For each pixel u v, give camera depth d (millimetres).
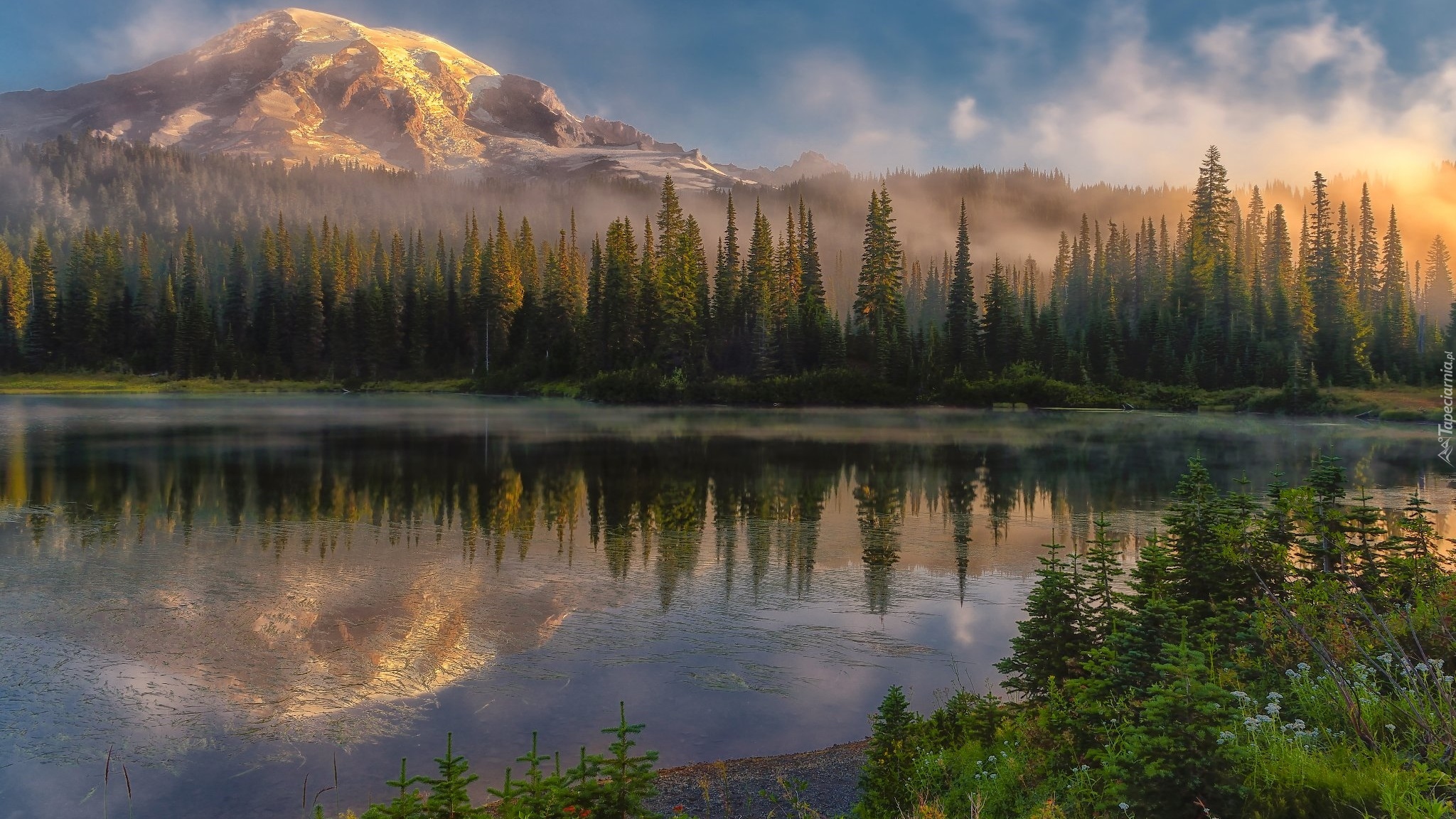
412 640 18375
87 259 141250
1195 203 127812
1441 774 5594
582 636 18812
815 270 127688
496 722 14297
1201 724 6414
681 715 14625
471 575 23844
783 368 109250
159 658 17031
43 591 21625
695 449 57312
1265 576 12898
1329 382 101562
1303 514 13695
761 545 28312
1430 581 12078
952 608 21328
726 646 18250
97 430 65000
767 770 12297
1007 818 7973
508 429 70062
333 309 142250
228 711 14641
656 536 29578
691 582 23484
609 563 25547
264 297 145375
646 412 93312
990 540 29422
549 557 26156
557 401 110000
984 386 104188
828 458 52719
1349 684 7551
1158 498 38688
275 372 137875
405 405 100875
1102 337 117375
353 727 14062
